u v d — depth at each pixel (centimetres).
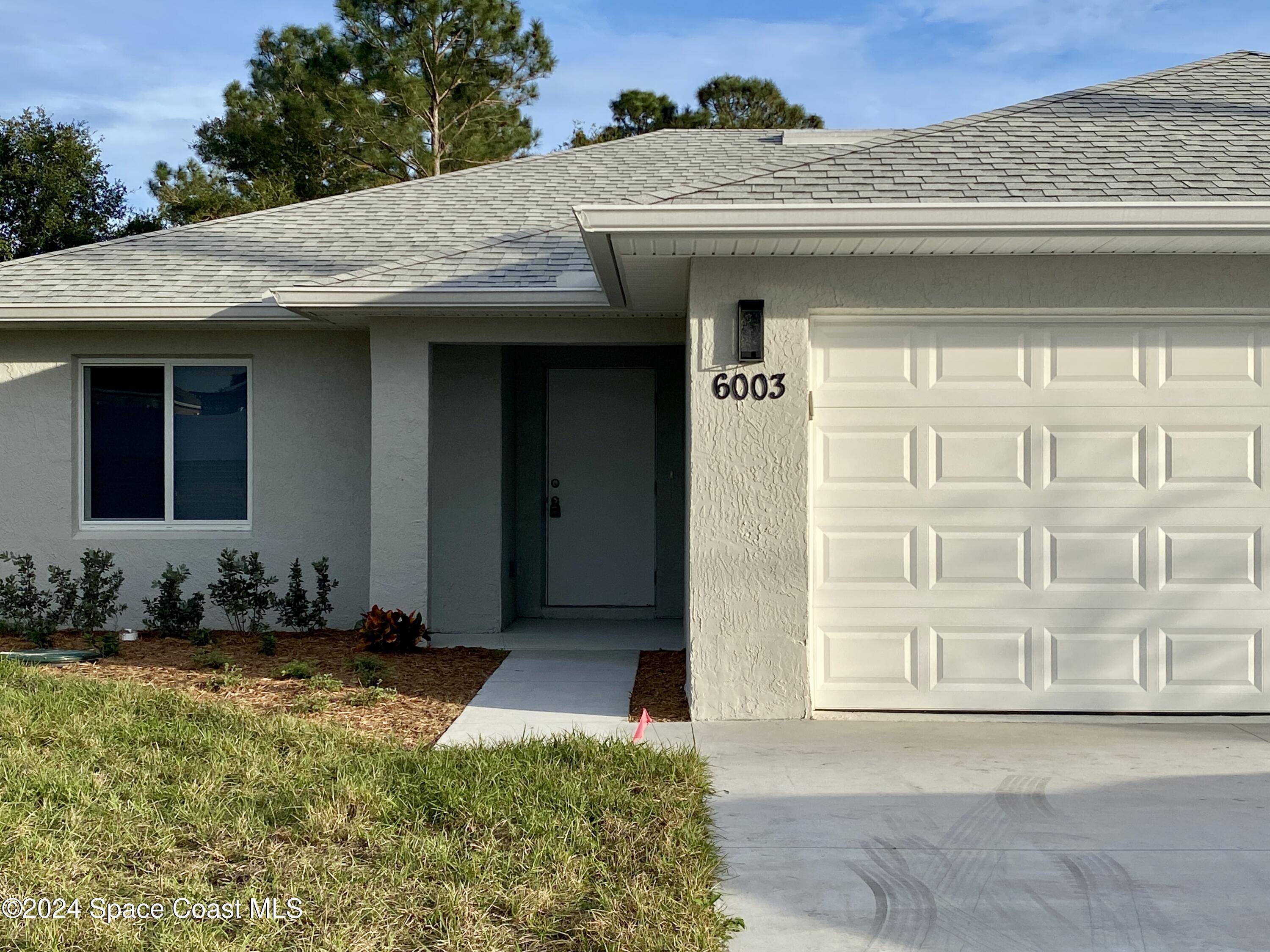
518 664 923
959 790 570
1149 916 421
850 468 735
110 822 476
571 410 1198
